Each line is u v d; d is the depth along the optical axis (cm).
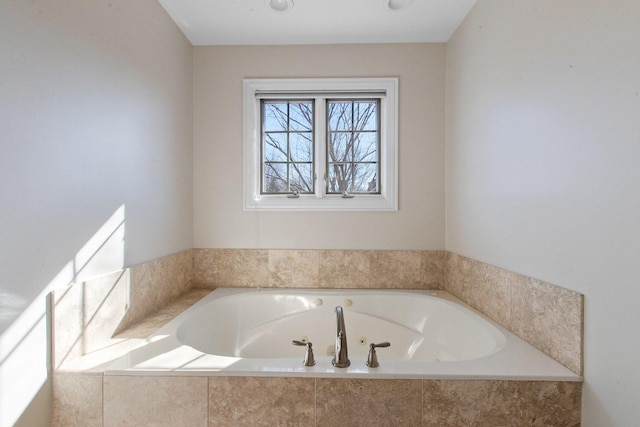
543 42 123
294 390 111
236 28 201
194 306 181
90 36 124
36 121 101
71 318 116
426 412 110
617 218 93
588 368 105
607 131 96
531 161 130
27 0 97
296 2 177
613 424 95
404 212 219
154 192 173
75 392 111
